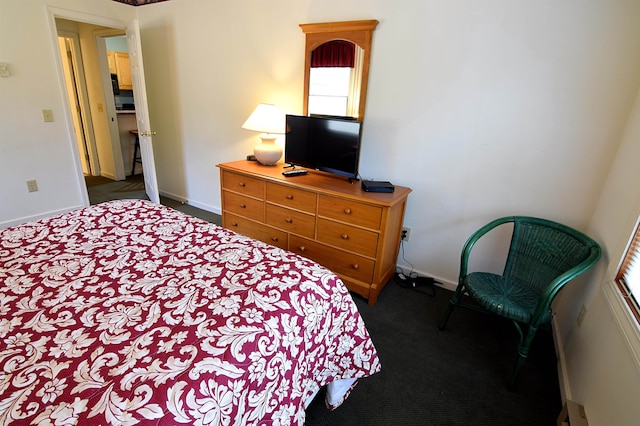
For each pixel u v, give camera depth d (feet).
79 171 11.03
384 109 7.80
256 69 9.66
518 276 6.34
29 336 2.93
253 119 8.66
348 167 7.67
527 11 5.93
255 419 2.98
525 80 6.22
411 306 7.39
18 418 2.20
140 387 2.48
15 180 9.67
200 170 12.14
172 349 2.85
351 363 4.56
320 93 8.53
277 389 3.21
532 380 5.56
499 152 6.78
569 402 4.57
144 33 11.74
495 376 5.59
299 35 8.61
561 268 5.77
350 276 7.50
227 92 10.50
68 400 2.35
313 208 7.55
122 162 15.53
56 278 3.84
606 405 3.79
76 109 15.02
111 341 2.91
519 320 5.21
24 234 4.89
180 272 4.09
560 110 6.05
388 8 7.17
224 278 3.98
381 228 6.73
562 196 6.39
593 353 4.54
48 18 9.45
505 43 6.23
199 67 10.82
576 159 6.11
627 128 5.43
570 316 5.95
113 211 5.94
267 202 8.35
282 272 4.17
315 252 7.86
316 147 8.14
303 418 3.60
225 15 9.71
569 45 5.74
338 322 4.25
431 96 7.18
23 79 9.32
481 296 5.59
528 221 6.27
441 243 7.98
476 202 7.30
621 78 5.47
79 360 2.70
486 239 7.39
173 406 2.39
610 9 5.33
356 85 7.91
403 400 5.04
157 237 5.04
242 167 8.77
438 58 6.91
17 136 9.48
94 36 13.46
